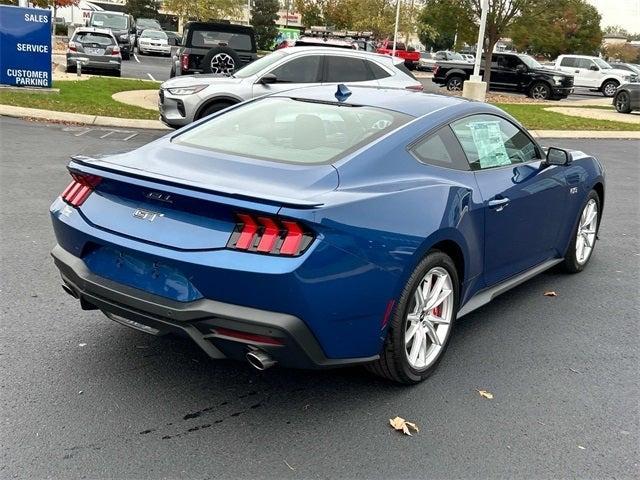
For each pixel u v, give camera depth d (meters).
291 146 3.97
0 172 8.73
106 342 4.34
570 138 17.14
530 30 27.77
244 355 3.31
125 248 3.42
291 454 3.27
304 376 4.06
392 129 4.10
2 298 4.87
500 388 4.04
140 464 3.12
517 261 5.06
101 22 34.00
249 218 3.18
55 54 30.83
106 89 18.20
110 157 3.95
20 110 13.43
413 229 3.64
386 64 11.67
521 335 4.87
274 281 3.08
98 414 3.52
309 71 11.46
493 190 4.49
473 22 27.81
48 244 6.09
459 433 3.53
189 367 4.09
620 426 3.68
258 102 4.73
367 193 3.54
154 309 3.34
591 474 3.24
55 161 9.64
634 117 22.84
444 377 4.14
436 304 4.02
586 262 6.45
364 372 4.16
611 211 9.16
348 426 3.54
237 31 15.55
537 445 3.46
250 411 3.63
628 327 5.10
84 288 3.64
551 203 5.33
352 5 54.88
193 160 3.82
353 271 3.31
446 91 29.27
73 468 3.07
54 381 3.81
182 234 3.32
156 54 38.69
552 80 28.77
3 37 15.48
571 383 4.15
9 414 3.45
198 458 3.20
